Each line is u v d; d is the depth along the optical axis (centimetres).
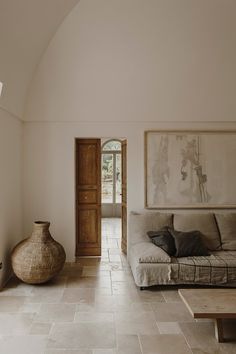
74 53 412
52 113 460
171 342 257
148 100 461
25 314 303
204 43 414
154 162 477
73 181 473
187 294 289
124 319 296
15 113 418
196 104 468
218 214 461
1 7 265
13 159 420
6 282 388
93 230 502
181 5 372
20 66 373
